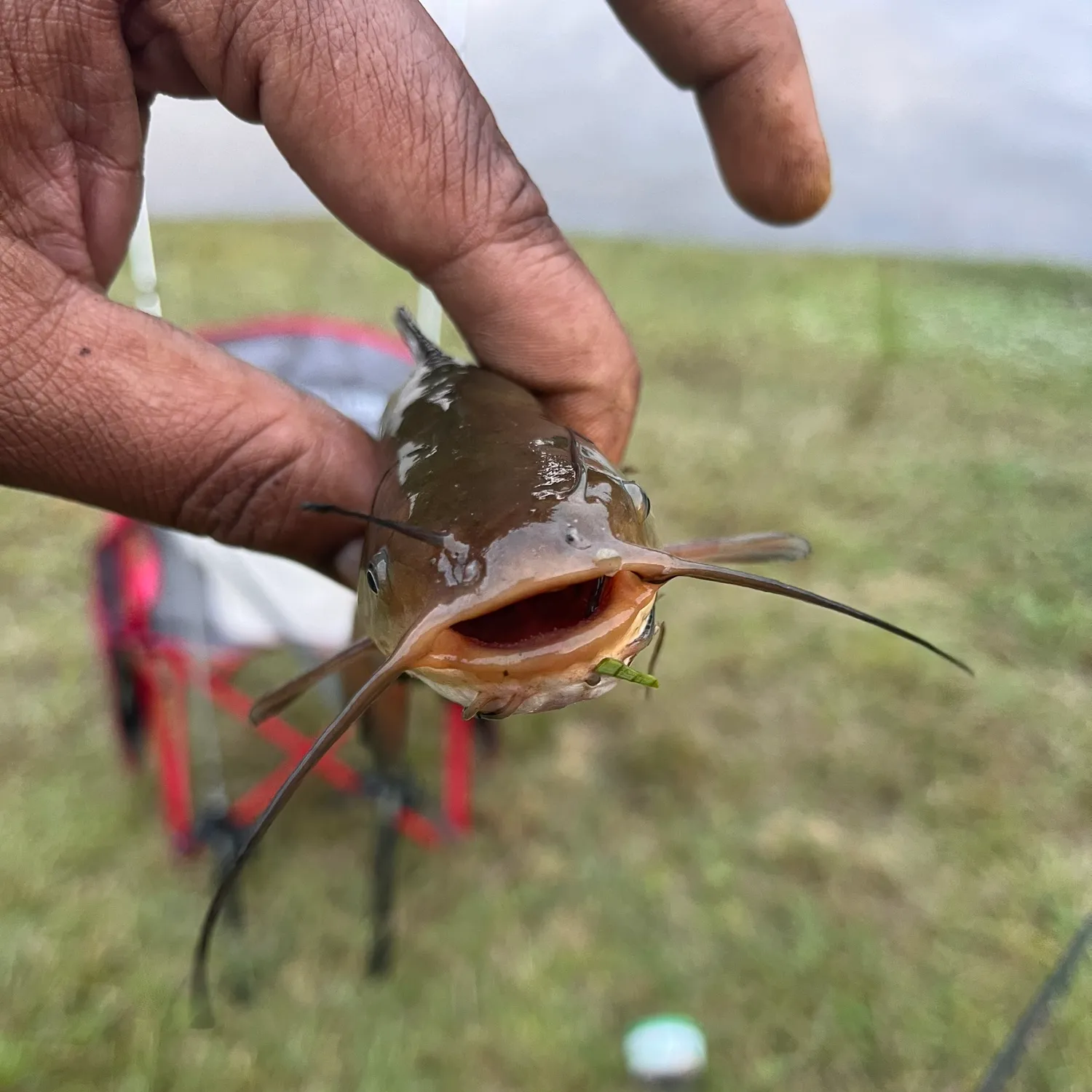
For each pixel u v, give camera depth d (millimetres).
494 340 159
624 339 163
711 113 187
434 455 135
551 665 111
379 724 267
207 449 144
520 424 139
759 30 176
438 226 151
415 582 120
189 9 142
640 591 116
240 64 145
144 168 158
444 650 112
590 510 119
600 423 163
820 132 183
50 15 134
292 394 151
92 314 139
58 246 139
